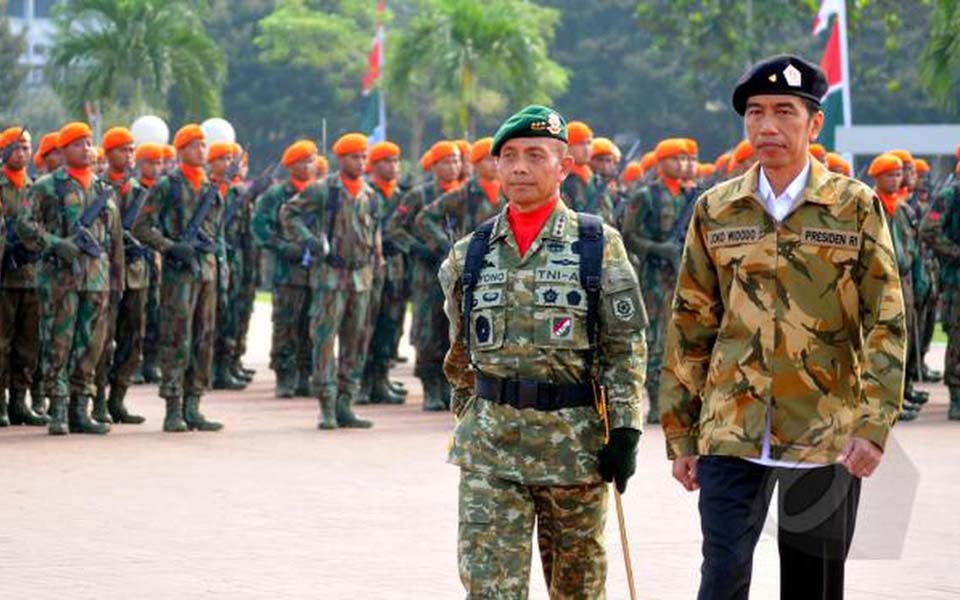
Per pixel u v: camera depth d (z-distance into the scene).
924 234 27.19
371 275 25.09
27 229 23.31
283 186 29.34
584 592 10.94
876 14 85.56
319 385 24.98
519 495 10.64
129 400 29.09
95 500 18.41
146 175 28.72
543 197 10.70
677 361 10.48
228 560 15.28
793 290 10.10
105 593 13.96
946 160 62.72
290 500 18.47
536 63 84.06
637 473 20.38
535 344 10.58
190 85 76.31
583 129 26.44
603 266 10.62
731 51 90.81
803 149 10.14
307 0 117.44
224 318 31.33
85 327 23.77
